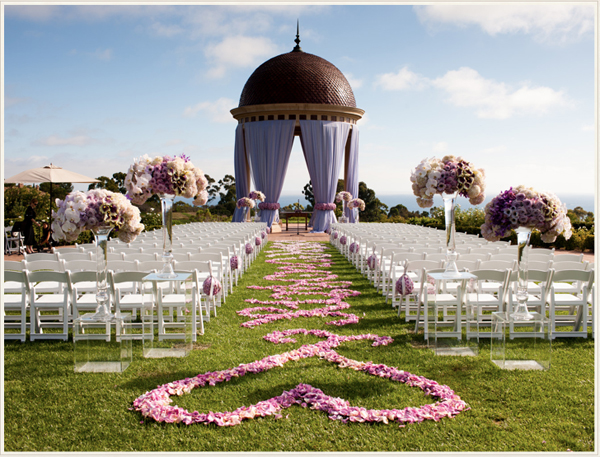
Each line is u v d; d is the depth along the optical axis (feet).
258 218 79.20
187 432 10.50
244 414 11.09
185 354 15.53
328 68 80.53
